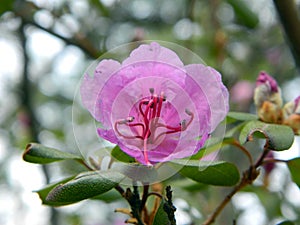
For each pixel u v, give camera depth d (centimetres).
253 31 58
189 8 51
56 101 67
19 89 58
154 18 63
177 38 54
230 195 27
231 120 27
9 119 61
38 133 56
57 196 22
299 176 27
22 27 50
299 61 32
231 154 40
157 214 22
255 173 27
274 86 27
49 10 42
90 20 50
